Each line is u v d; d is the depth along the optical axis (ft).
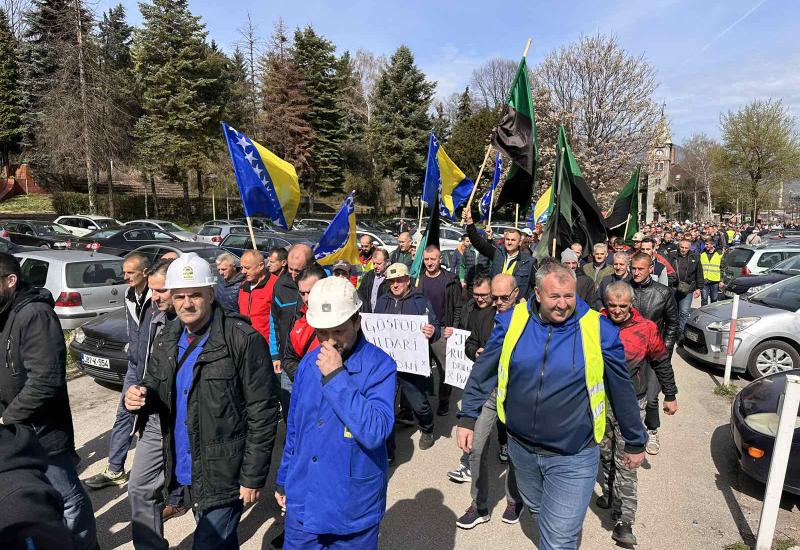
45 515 3.94
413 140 140.15
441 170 24.17
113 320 21.40
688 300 28.96
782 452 10.81
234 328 8.61
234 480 8.46
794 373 15.97
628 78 92.07
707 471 15.37
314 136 128.88
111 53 161.89
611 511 12.84
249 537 11.89
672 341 16.63
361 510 7.47
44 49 119.85
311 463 7.55
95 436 17.11
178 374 8.70
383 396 7.59
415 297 16.19
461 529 12.32
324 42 131.64
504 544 11.74
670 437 17.74
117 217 111.86
